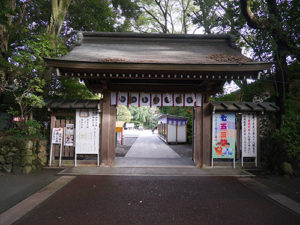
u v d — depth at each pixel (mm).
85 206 3855
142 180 5547
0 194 4445
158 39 8727
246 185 5246
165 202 4086
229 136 7031
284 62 7727
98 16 10773
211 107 6926
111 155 6945
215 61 6160
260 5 8133
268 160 6898
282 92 7695
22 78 7301
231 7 9508
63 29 10719
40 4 10008
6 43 7426
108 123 6957
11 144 6039
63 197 4285
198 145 7055
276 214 3637
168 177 5867
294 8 6910
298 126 6645
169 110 21172
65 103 6777
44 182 5285
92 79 6879
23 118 6785
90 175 5961
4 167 6004
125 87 7043
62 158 7559
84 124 6906
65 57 6156
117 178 5691
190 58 6555
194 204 4012
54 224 3191
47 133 7379
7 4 6734
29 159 6113
